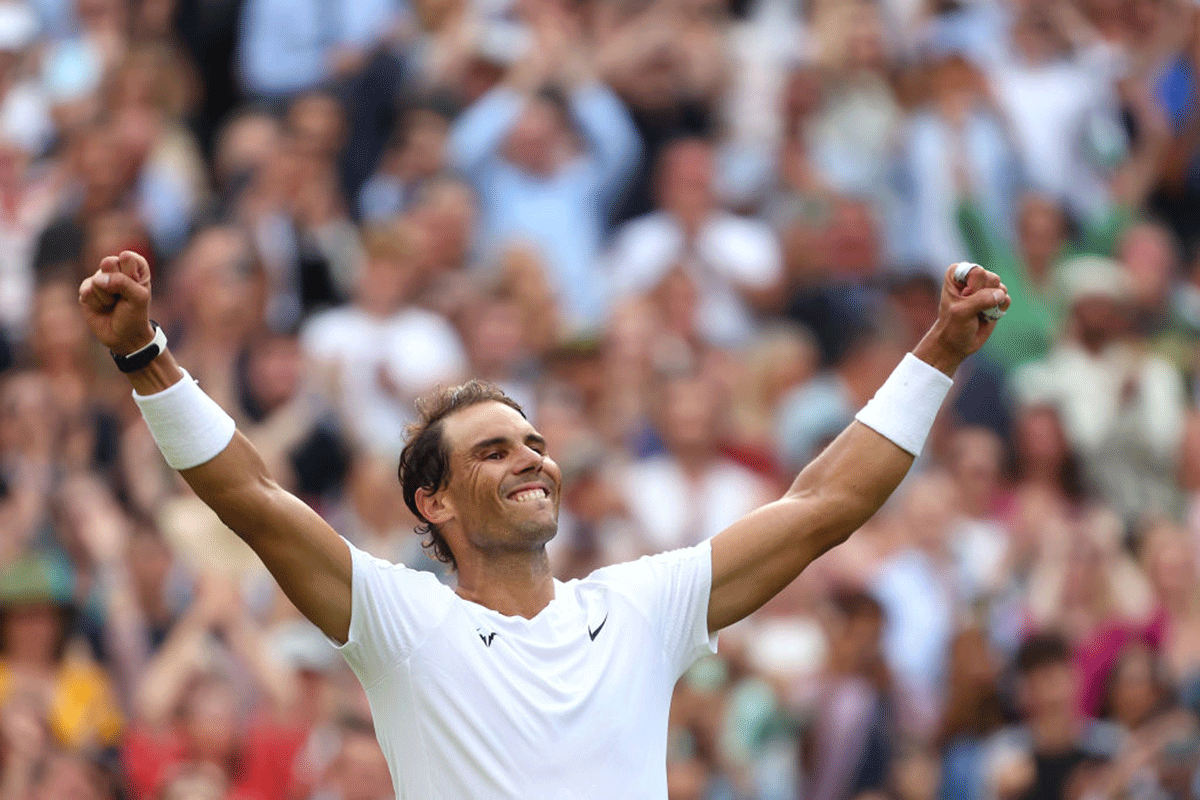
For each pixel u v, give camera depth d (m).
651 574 17.94
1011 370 47.62
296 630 36.78
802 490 18.41
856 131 53.50
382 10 53.78
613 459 41.38
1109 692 37.91
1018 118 54.44
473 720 16.89
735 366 45.84
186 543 38.19
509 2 55.09
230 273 42.84
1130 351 47.47
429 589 17.41
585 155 51.50
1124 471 45.38
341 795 33.16
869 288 49.44
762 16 57.16
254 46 54.25
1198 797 36.25
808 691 36.66
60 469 38.47
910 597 39.22
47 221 47.78
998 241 51.19
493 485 17.66
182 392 16.97
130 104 51.50
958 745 36.75
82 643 35.22
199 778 32.84
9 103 54.09
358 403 42.72
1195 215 56.59
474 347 44.75
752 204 52.94
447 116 52.06
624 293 48.41
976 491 43.12
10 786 31.77
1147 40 58.41
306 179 47.94
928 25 55.91
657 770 17.27
